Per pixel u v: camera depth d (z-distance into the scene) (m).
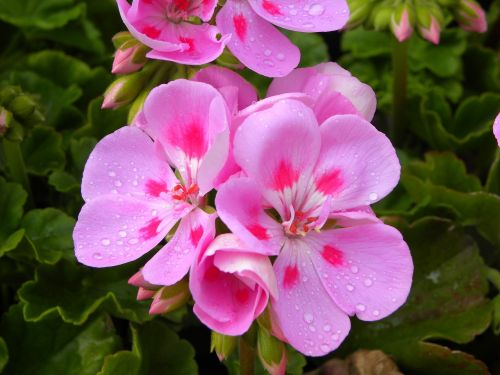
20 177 0.23
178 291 0.15
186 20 0.16
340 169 0.14
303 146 0.14
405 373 0.22
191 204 0.15
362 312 0.14
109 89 0.17
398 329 0.22
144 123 0.16
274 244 0.14
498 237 0.23
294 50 0.16
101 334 0.21
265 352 0.15
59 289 0.22
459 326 0.21
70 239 0.22
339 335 0.14
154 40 0.15
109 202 0.15
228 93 0.14
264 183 0.14
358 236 0.14
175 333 0.21
